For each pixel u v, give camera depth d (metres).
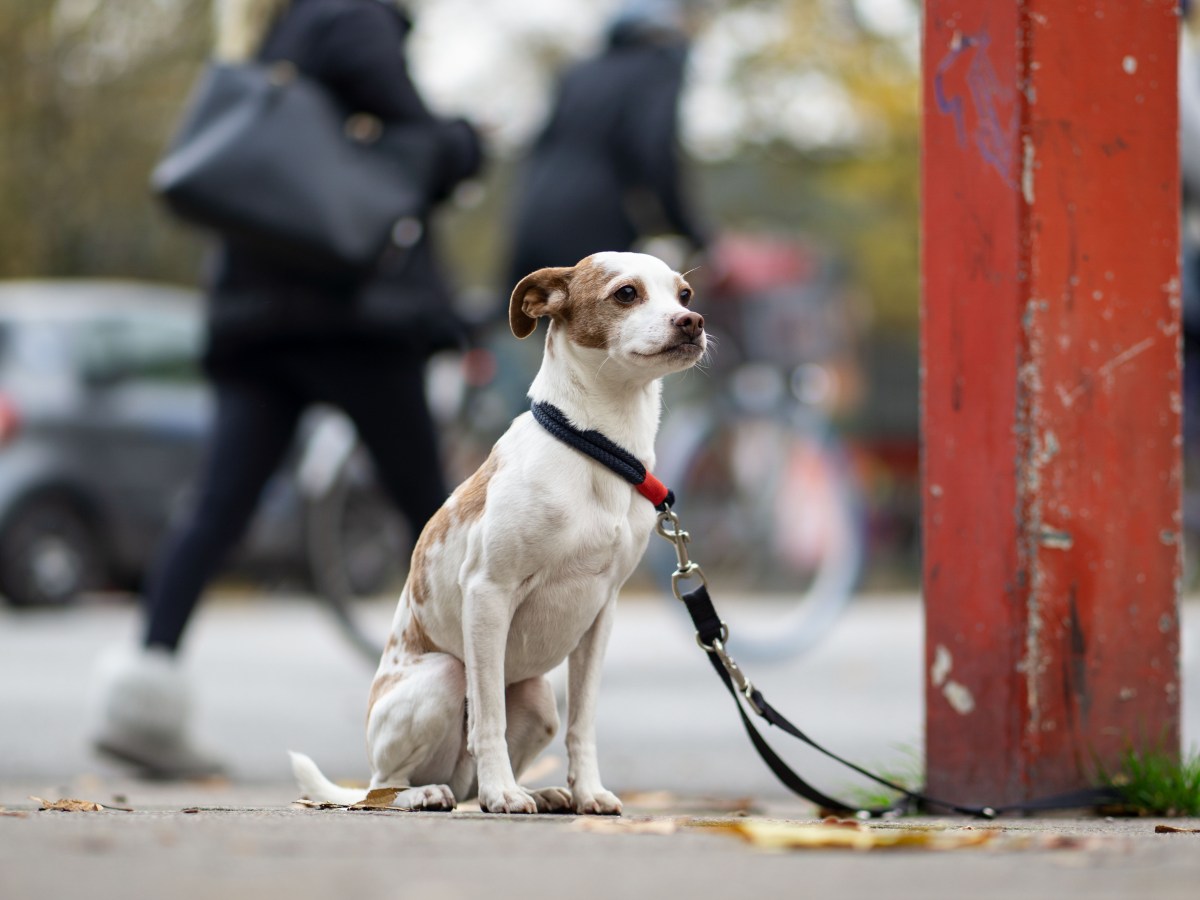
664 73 8.88
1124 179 5.20
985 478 5.16
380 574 11.00
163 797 5.98
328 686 10.70
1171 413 5.25
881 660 12.09
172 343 16.28
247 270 7.42
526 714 4.86
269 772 7.24
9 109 24.45
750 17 23.41
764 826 3.87
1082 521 5.11
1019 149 5.08
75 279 26.02
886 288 28.31
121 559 15.80
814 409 11.52
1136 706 5.17
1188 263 10.08
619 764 7.34
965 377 5.22
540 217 8.86
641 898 2.78
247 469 7.43
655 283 4.68
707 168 28.27
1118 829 4.37
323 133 7.25
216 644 13.53
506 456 4.62
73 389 15.52
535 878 2.99
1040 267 5.07
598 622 4.75
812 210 29.72
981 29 5.18
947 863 3.30
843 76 22.70
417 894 2.74
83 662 11.81
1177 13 5.29
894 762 6.14
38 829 3.69
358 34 7.38
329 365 7.41
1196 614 13.38
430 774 4.81
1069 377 5.10
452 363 9.99
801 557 11.51
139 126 25.19
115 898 2.67
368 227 7.19
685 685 10.48
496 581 4.51
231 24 7.76
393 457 7.53
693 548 11.46
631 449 4.64
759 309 25.92
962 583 5.22
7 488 15.04
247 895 2.70
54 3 24.41
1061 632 5.09
